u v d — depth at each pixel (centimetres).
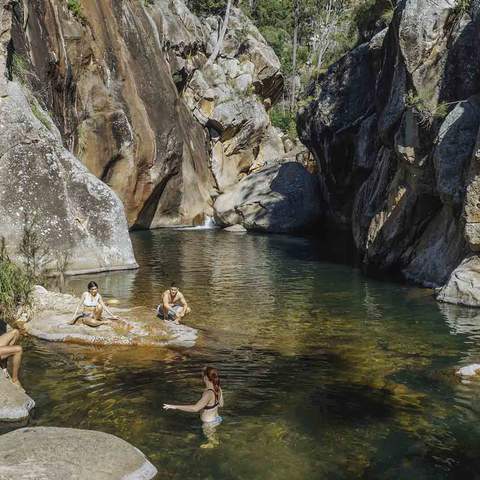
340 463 655
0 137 1700
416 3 1684
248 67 4700
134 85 3039
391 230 1883
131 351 1041
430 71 1667
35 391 848
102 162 2797
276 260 2172
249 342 1111
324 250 2458
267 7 6225
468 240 1416
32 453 614
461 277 1434
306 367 968
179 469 636
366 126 2581
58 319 1180
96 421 751
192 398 827
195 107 3903
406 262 1862
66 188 1778
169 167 3195
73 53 2656
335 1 5747
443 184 1523
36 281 1498
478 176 1378
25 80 2014
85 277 1722
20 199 1700
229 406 803
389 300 1478
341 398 834
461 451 685
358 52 2780
